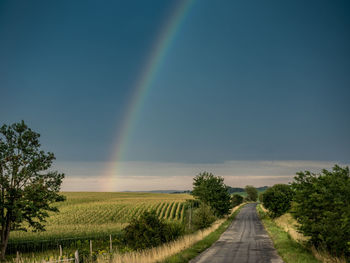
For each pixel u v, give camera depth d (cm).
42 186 2484
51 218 7562
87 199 12125
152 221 2392
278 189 6256
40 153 2566
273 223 5212
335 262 1565
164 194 16650
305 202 1911
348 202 1561
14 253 3297
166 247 2075
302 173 2083
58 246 3681
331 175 1814
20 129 2525
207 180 6375
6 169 2439
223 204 6091
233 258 1914
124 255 1847
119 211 8444
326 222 1677
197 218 4153
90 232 5038
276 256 1975
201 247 2434
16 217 2359
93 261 1969
